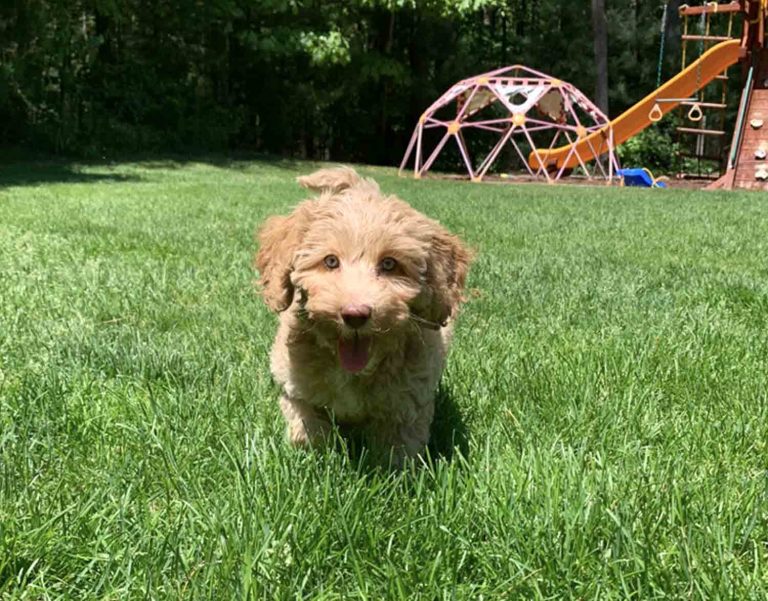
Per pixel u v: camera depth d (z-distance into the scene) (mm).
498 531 532
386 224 639
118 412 755
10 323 1042
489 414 776
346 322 585
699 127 6793
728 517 552
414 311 654
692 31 6973
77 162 4531
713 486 604
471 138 6973
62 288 1290
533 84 5785
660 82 6273
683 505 562
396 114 6750
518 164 6906
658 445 708
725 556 504
